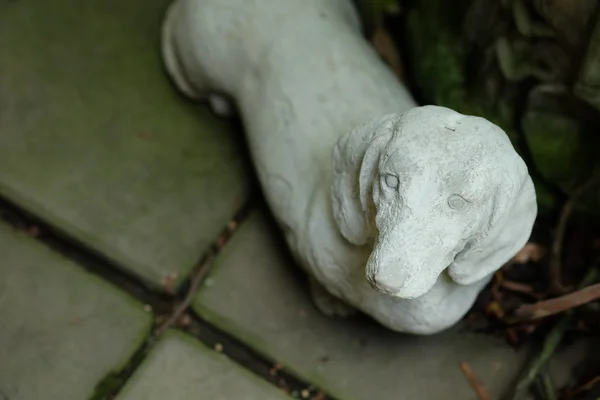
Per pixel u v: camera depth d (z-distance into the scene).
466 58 1.01
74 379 0.92
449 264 0.72
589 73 0.86
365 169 0.71
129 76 1.08
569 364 0.94
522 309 0.91
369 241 0.76
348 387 0.93
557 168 0.95
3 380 0.92
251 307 0.96
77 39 1.09
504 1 0.93
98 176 1.02
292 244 0.88
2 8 1.10
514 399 0.91
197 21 0.96
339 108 0.88
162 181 1.02
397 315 0.83
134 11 1.11
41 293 0.96
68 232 0.99
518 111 0.97
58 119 1.05
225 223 1.01
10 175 1.01
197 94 1.05
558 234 0.93
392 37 1.10
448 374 0.94
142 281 0.97
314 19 0.94
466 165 0.66
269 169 0.89
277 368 0.94
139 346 0.94
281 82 0.90
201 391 0.92
